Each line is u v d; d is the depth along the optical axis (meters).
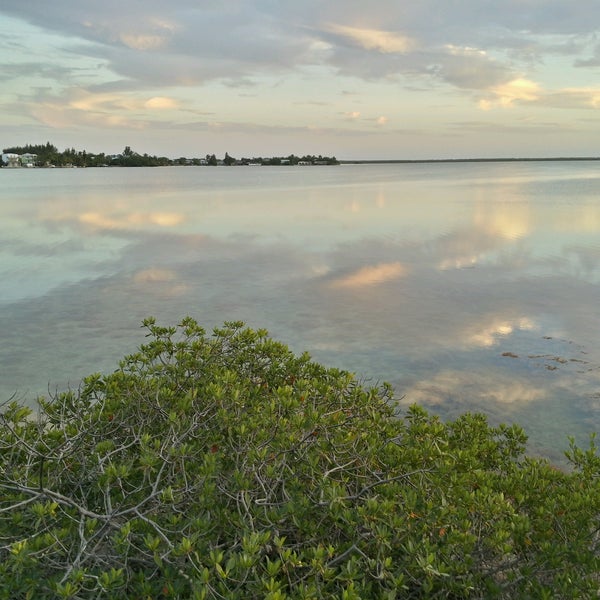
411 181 89.94
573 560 3.20
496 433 5.43
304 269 17.47
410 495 3.30
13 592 2.70
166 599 2.79
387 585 2.97
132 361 5.97
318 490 3.51
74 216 34.16
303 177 119.25
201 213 35.75
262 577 2.65
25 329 11.42
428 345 10.52
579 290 14.49
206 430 4.32
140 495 3.50
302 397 4.59
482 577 3.17
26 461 4.04
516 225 27.69
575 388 8.66
